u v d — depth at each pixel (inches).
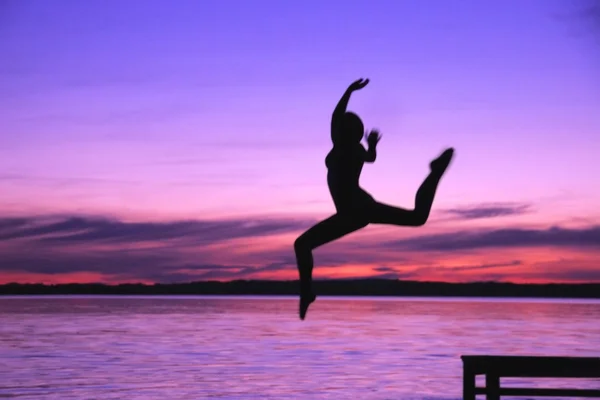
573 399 584.1
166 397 534.6
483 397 561.9
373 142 206.4
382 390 576.1
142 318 1560.0
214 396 539.8
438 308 2448.3
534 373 305.9
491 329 1268.5
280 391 564.1
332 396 546.0
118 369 680.4
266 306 2491.4
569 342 1000.2
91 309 2092.8
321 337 1048.2
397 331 1190.3
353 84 204.8
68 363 723.4
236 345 916.0
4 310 1987.0
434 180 199.3
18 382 598.5
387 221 195.6
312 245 198.7
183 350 852.6
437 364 737.0
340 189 196.2
